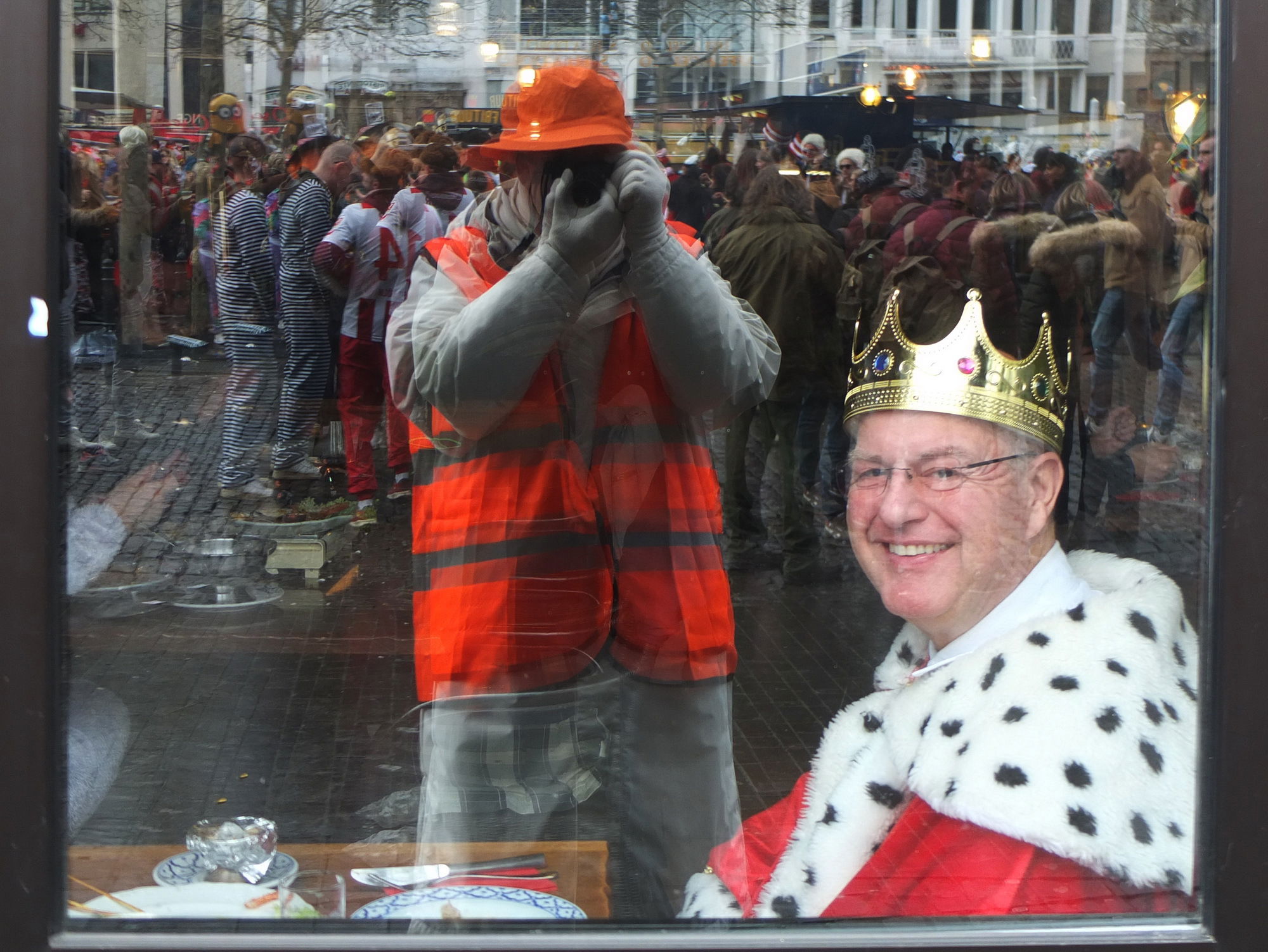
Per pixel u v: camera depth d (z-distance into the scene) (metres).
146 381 1.19
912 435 1.11
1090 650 0.95
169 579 1.24
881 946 0.87
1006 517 1.07
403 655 1.35
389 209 1.27
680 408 1.32
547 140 1.20
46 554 0.80
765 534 1.28
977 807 0.95
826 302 1.34
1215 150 0.83
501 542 1.32
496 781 1.28
